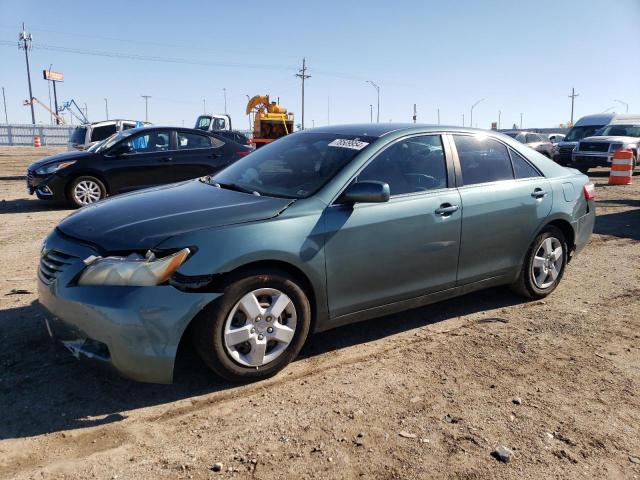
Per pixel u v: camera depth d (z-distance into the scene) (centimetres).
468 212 430
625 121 2130
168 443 283
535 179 493
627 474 267
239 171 443
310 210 356
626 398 339
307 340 417
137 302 298
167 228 322
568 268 636
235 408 317
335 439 288
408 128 431
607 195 1296
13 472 257
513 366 379
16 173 1895
